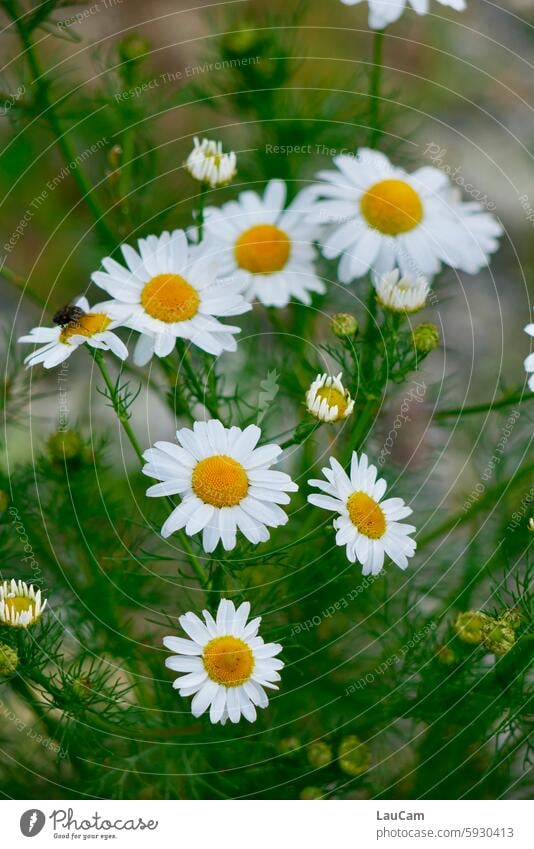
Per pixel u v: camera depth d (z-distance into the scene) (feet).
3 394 1.99
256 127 2.15
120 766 1.91
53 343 1.67
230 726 1.90
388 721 1.96
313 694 1.99
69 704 1.75
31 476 1.96
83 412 2.13
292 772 1.91
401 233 1.87
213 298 1.70
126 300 1.69
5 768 1.95
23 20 1.90
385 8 1.88
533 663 1.84
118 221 2.03
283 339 2.05
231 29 2.10
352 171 1.88
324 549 1.93
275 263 1.87
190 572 2.01
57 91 2.11
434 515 2.10
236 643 1.66
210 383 1.80
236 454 1.63
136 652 1.94
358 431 1.78
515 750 1.89
